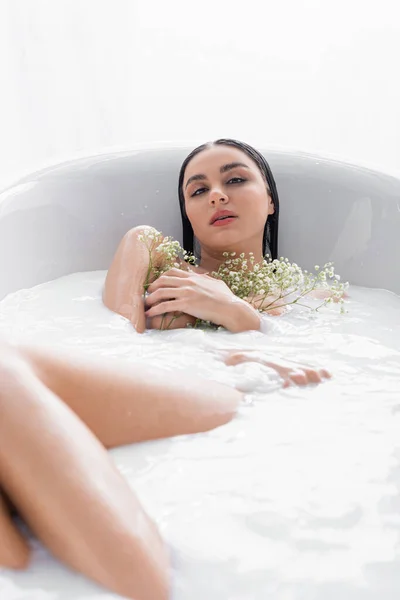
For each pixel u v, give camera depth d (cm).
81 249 173
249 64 245
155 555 67
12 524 69
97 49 235
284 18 242
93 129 242
